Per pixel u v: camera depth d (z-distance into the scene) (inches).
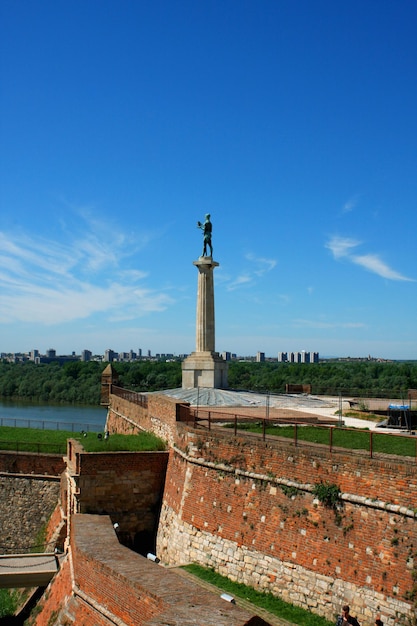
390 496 805.2
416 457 862.5
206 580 1003.9
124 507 1266.0
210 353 1971.0
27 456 1925.4
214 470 1097.4
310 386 2310.5
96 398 4906.5
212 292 1994.3
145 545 1266.0
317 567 876.6
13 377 5762.8
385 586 788.6
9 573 1147.3
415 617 750.5
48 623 994.1
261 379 4758.9
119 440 1378.0
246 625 666.8
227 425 1293.1
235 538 1016.2
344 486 864.9
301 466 933.2
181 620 671.8
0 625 1172.5
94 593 884.6
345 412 1573.6
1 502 1903.3
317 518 893.8
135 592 794.2
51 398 5211.6
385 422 1417.3
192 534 1106.1
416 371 4436.5
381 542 805.9
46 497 1859.0
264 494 989.2
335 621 836.6
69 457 1396.4
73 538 1029.8
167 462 1294.3
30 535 1846.7
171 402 1328.7
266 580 947.3
